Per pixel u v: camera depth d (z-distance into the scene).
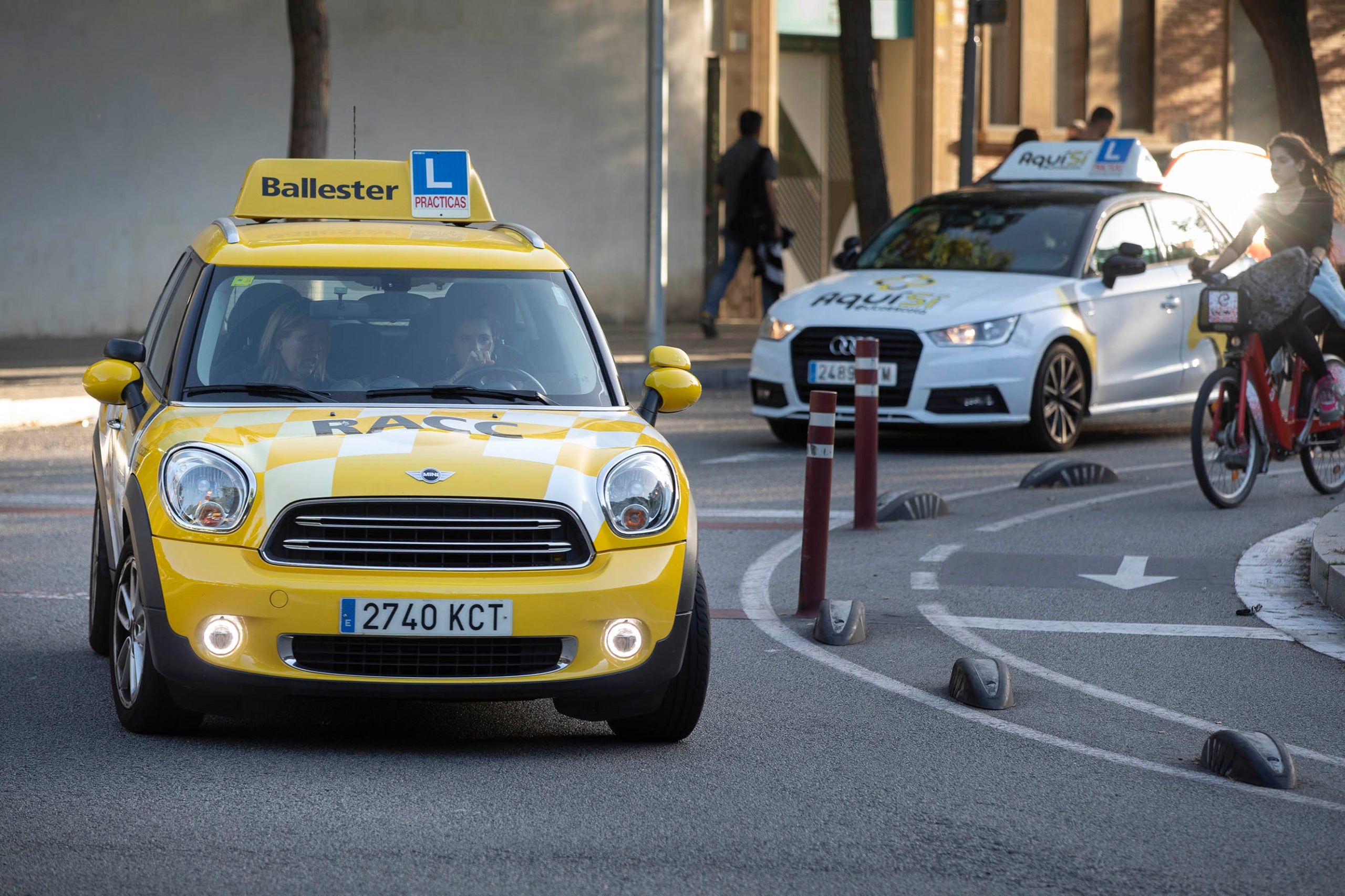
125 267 85.69
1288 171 43.06
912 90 105.38
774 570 36.06
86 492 44.75
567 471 22.08
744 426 60.50
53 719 23.67
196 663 21.12
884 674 27.66
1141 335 55.94
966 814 20.28
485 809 20.00
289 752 22.31
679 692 22.84
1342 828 19.97
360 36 89.88
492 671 21.48
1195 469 42.56
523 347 25.58
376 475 21.42
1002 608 32.62
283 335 25.03
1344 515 38.62
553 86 93.69
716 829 19.47
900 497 42.19
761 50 100.44
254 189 29.50
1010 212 57.41
